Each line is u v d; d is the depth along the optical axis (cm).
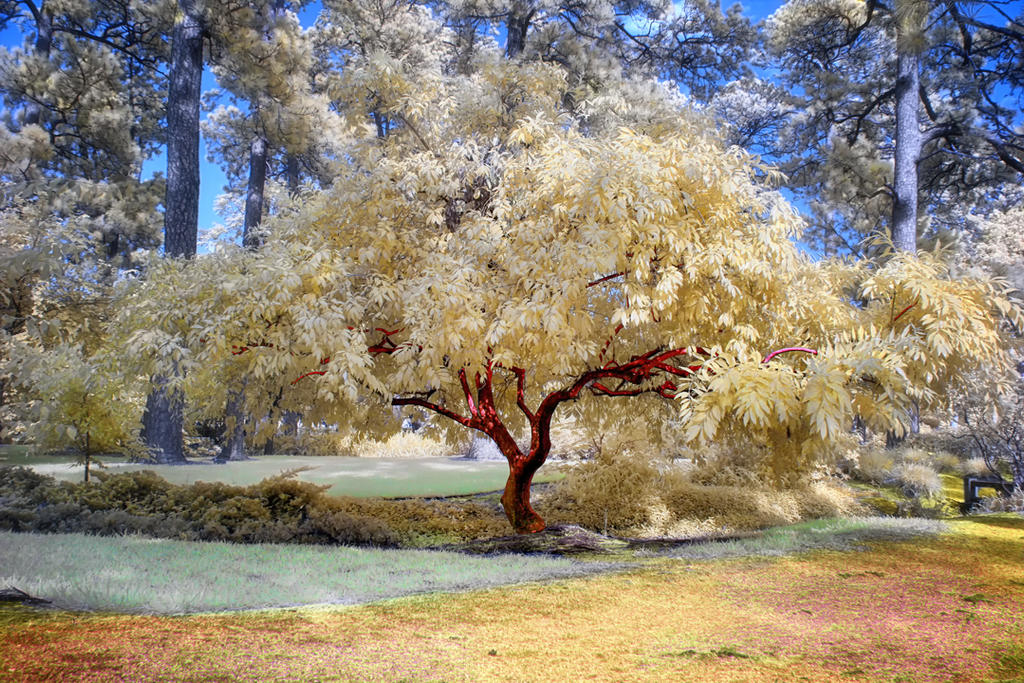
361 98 927
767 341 776
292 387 918
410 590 498
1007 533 803
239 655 325
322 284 718
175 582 488
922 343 677
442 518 1106
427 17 2636
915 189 1870
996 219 2361
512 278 750
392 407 993
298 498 1052
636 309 681
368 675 302
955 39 1870
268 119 2170
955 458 1705
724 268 705
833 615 425
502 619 408
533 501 1227
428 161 835
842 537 769
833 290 827
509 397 1034
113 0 2503
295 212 886
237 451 2016
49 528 812
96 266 1741
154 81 3116
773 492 1220
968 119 1873
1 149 1958
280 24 2044
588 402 1010
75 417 1041
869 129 2616
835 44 2472
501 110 937
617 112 1515
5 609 392
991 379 864
